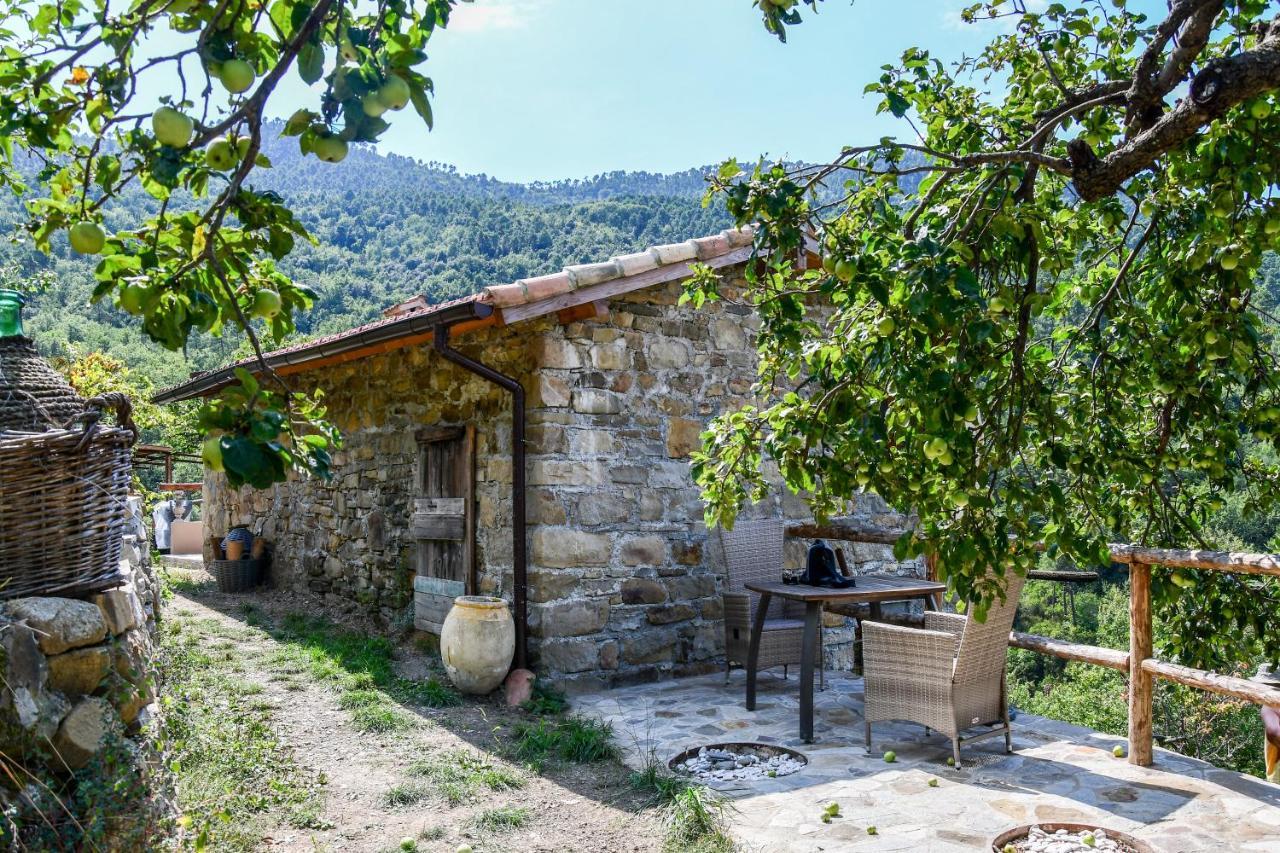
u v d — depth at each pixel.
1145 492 4.62
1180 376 3.93
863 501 8.05
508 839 3.73
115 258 1.52
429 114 1.41
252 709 5.49
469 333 6.91
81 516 3.06
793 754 4.88
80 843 2.71
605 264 6.13
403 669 6.74
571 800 4.19
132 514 4.99
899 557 3.01
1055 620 24.25
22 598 2.95
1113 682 15.30
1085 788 4.16
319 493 9.41
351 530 8.70
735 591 6.33
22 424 3.32
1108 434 4.05
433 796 4.20
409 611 7.62
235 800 3.85
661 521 6.72
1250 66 2.41
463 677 5.90
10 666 2.79
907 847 3.54
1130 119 2.88
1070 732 5.17
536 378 6.25
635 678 6.48
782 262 3.24
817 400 3.17
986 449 3.01
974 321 2.52
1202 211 3.39
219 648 7.14
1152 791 4.10
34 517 2.97
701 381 7.05
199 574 12.02
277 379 1.59
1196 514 5.07
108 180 1.50
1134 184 3.94
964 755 4.73
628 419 6.61
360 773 4.50
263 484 1.34
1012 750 4.79
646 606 6.59
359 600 8.49
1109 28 4.15
